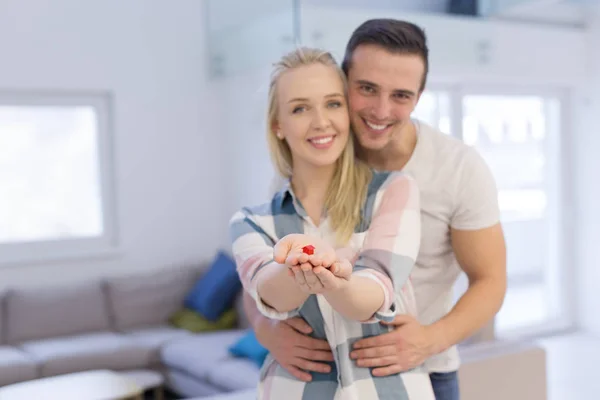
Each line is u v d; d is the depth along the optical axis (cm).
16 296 508
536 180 642
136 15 569
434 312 180
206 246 603
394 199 150
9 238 552
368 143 169
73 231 573
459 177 173
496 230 174
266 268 142
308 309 152
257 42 497
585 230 643
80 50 550
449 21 524
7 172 552
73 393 392
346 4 454
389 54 160
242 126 562
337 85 151
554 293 653
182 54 587
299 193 157
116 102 564
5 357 459
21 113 553
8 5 524
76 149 571
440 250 178
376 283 136
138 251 577
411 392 151
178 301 553
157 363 487
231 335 496
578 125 641
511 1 533
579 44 615
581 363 562
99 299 529
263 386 161
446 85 579
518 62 570
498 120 616
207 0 584
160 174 583
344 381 147
